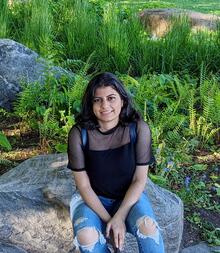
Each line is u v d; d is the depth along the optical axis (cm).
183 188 396
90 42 644
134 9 750
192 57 623
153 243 259
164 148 430
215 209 387
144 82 518
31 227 315
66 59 642
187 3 1112
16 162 420
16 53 534
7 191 320
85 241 259
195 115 487
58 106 485
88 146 274
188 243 354
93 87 269
